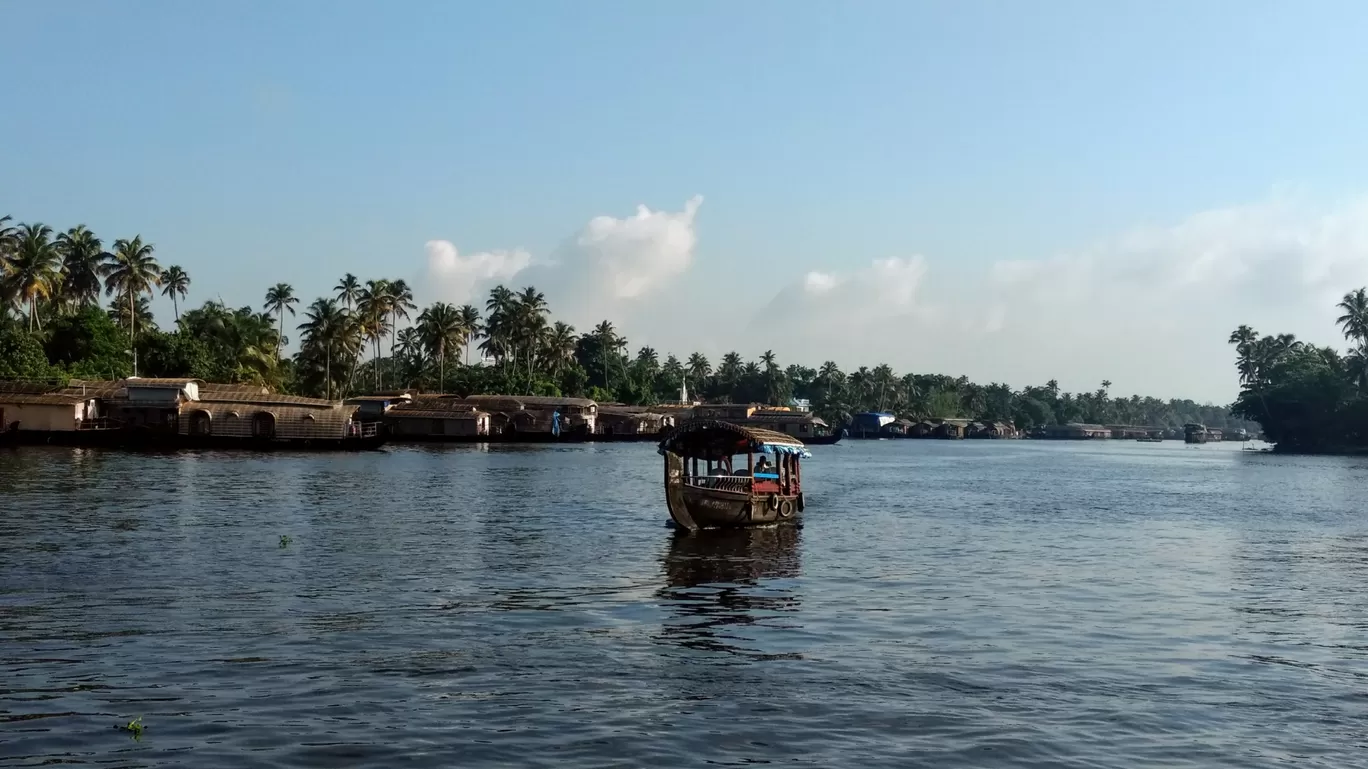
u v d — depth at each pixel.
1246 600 22.25
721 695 14.32
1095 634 18.61
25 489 40.66
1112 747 12.52
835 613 20.20
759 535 32.72
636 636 17.83
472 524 33.59
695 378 193.00
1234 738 12.94
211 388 80.25
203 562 24.41
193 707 13.30
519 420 112.19
